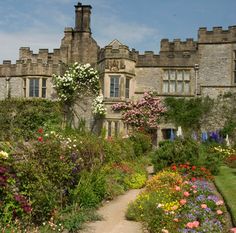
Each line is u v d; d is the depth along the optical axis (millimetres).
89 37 29734
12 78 29188
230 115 24406
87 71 27328
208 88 25141
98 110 25953
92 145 12617
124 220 9273
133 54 26562
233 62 24859
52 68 28344
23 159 8734
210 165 14281
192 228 7109
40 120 24875
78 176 10195
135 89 26578
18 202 7781
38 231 7758
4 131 21344
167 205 8703
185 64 25797
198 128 24969
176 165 13984
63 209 9219
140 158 18594
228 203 9414
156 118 25578
